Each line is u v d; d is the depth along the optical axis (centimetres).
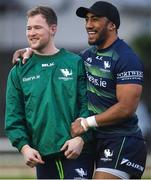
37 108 1255
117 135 1294
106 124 1271
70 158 1245
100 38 1298
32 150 1249
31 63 1274
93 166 1312
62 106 1252
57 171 1274
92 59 1306
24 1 5550
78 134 1250
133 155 1299
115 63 1285
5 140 3116
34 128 1257
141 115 3966
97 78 1296
